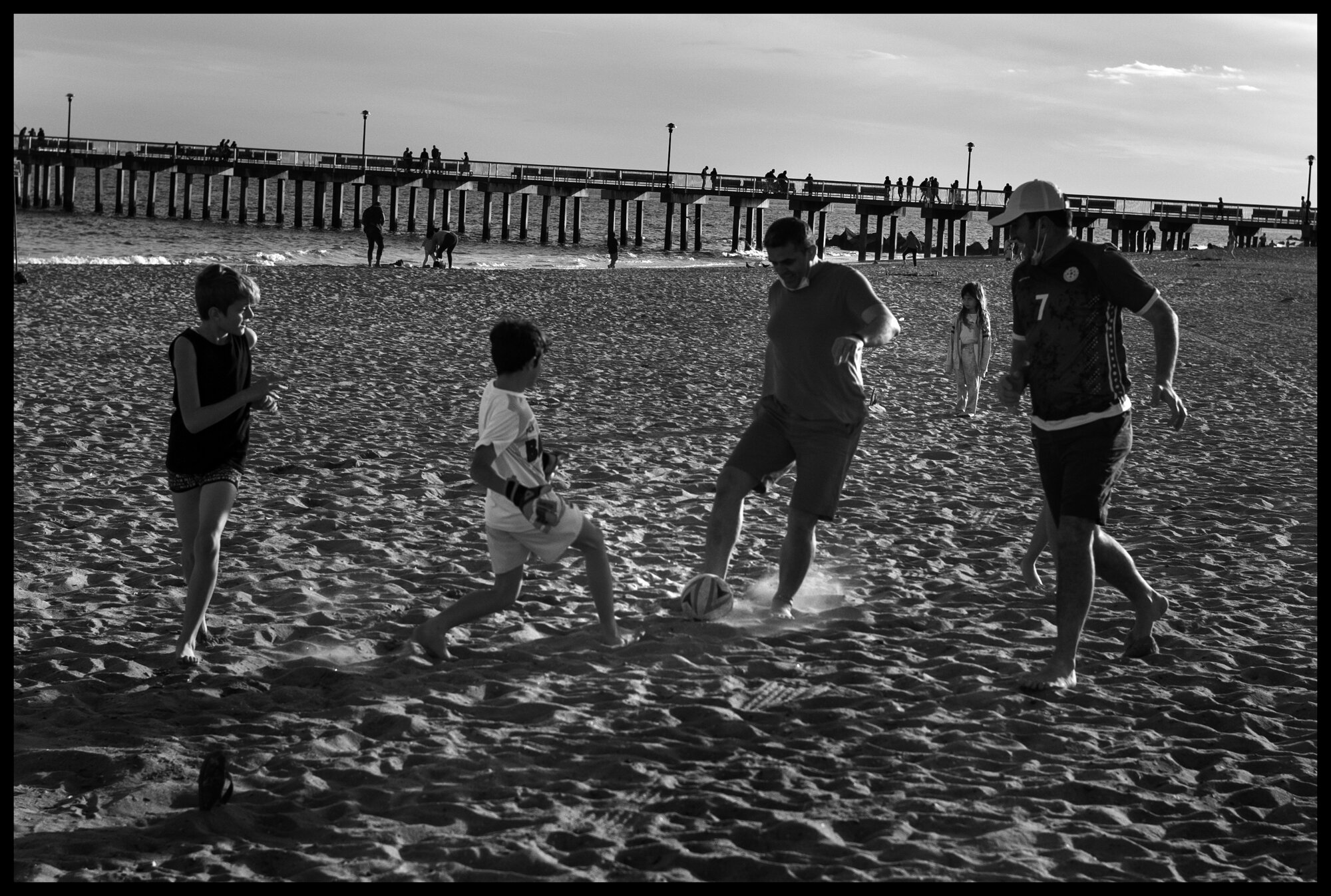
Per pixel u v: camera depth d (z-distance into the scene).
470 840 3.86
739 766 4.46
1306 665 5.75
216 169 68.44
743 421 13.12
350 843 3.83
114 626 6.10
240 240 55.81
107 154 69.44
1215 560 7.74
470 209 110.19
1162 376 5.18
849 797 4.23
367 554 7.54
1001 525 8.82
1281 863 3.82
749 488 6.51
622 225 66.88
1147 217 67.38
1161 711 5.06
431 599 6.63
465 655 5.73
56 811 4.12
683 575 7.27
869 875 3.63
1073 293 5.25
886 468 10.73
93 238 52.53
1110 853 3.87
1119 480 10.20
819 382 6.23
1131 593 5.76
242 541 7.71
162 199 102.12
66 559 7.29
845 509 9.12
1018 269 5.45
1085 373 5.27
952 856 3.77
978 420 13.75
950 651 5.88
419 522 8.40
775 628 6.24
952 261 52.56
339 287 26.77
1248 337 22.98
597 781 4.31
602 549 5.82
